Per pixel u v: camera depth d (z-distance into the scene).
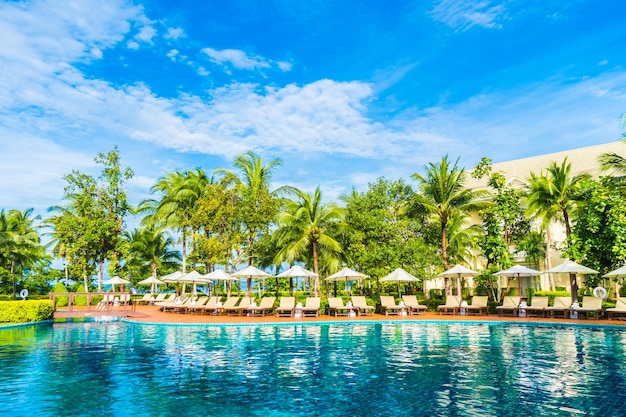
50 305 22.92
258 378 9.90
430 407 7.63
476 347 13.91
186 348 14.06
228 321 21.41
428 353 12.91
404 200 32.06
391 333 17.72
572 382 9.20
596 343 14.40
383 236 29.30
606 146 35.59
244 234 29.36
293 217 28.61
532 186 27.06
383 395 8.42
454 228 32.22
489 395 8.30
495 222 27.06
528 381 9.34
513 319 21.45
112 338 16.44
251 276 26.22
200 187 35.47
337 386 9.14
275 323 20.72
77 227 34.41
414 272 27.75
